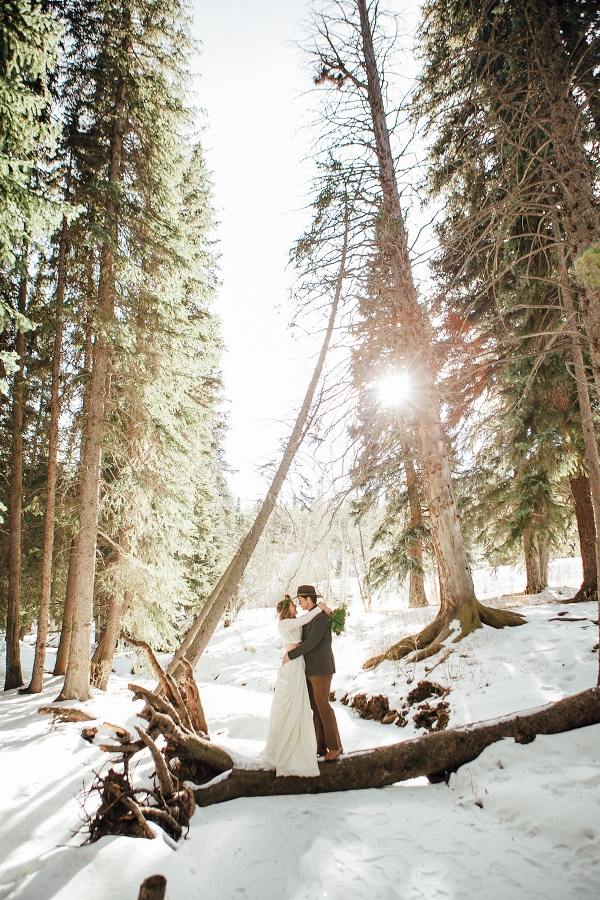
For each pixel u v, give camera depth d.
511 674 6.98
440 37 8.42
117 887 2.79
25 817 3.77
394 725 7.15
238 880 2.97
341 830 3.51
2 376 11.25
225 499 21.00
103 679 11.83
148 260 11.19
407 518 17.03
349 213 7.84
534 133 6.36
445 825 3.60
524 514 12.04
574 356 6.63
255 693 9.40
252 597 11.84
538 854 3.14
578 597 11.01
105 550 14.04
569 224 5.01
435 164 8.62
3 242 5.82
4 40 5.73
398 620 14.06
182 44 12.09
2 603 14.41
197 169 16.42
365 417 7.82
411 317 7.30
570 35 5.95
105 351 10.64
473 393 8.23
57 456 11.66
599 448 9.99
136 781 4.23
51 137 6.40
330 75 9.02
